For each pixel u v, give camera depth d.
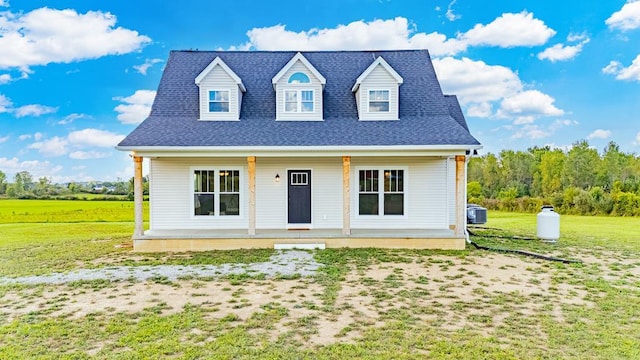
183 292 7.28
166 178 13.02
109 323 5.70
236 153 11.50
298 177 13.33
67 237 15.70
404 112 13.44
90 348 4.87
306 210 13.34
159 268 9.20
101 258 10.66
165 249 11.51
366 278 8.28
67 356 4.63
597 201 25.94
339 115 13.41
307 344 4.97
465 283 7.95
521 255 10.79
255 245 11.66
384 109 13.20
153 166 12.98
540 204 28.22
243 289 7.46
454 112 15.19
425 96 13.94
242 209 13.20
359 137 11.91
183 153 11.40
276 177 13.26
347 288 7.54
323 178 13.32
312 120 13.15
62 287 7.68
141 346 4.91
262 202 13.27
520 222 21.66
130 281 8.06
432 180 13.23
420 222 13.24
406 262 9.81
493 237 14.64
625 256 10.91
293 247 11.61
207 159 13.10
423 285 7.80
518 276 8.55
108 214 24.36
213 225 13.13
